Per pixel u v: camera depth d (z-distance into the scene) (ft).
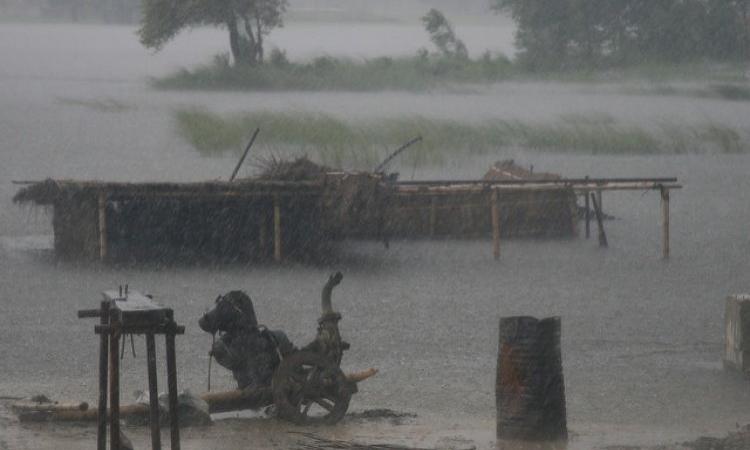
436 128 481.46
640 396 149.79
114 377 93.97
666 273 255.29
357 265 261.24
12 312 203.92
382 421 131.64
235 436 118.73
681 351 179.93
